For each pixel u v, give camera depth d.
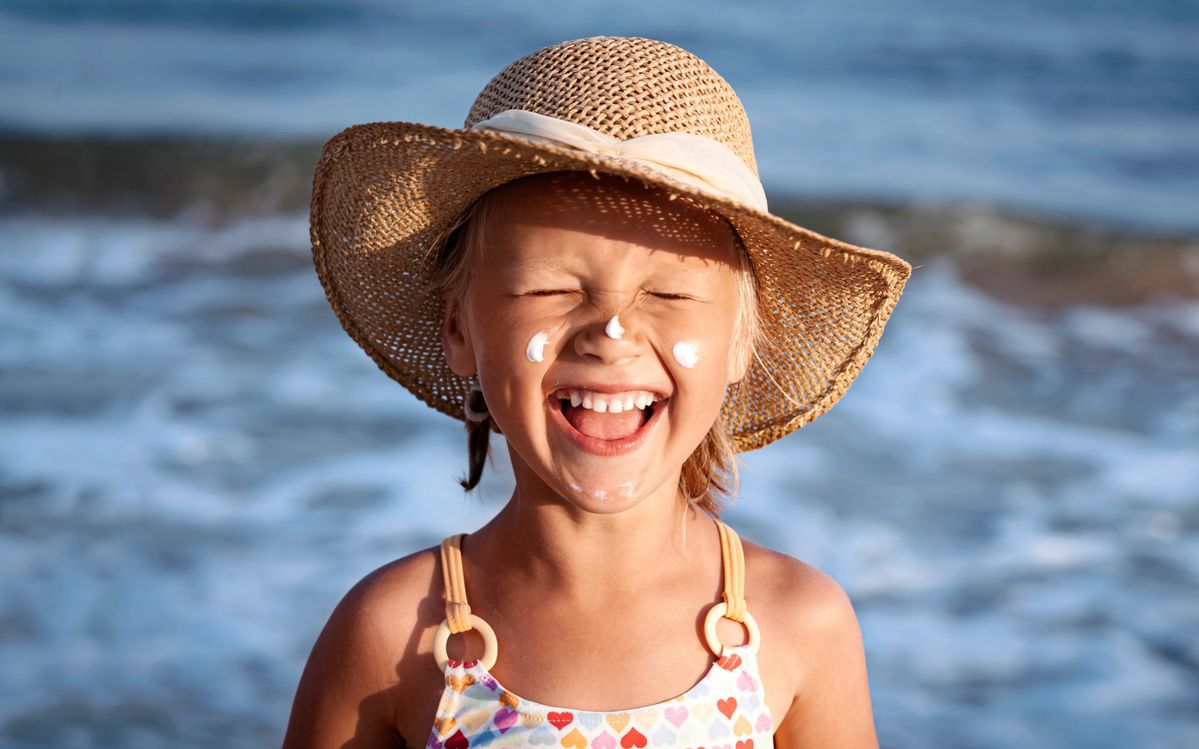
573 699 1.94
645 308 1.81
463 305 1.99
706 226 1.83
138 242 11.55
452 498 6.51
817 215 12.59
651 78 1.86
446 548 2.09
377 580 2.09
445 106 15.96
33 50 18.89
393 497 6.52
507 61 18.38
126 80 17.22
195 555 5.92
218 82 17.27
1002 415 8.09
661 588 2.02
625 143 1.78
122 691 4.92
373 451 7.06
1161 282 11.61
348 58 18.61
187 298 9.82
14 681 4.95
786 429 2.30
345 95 16.53
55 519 6.21
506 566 2.03
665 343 1.81
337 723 2.05
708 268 1.83
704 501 2.23
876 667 5.23
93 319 9.18
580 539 1.96
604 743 1.92
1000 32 21.19
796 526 6.37
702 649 2.01
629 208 1.77
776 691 2.06
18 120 14.50
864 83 18.09
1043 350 9.54
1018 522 6.53
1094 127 16.61
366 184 2.03
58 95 16.17
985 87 18.22
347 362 8.47
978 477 7.08
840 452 7.35
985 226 12.37
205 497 6.48
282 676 5.05
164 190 13.23
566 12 21.30
